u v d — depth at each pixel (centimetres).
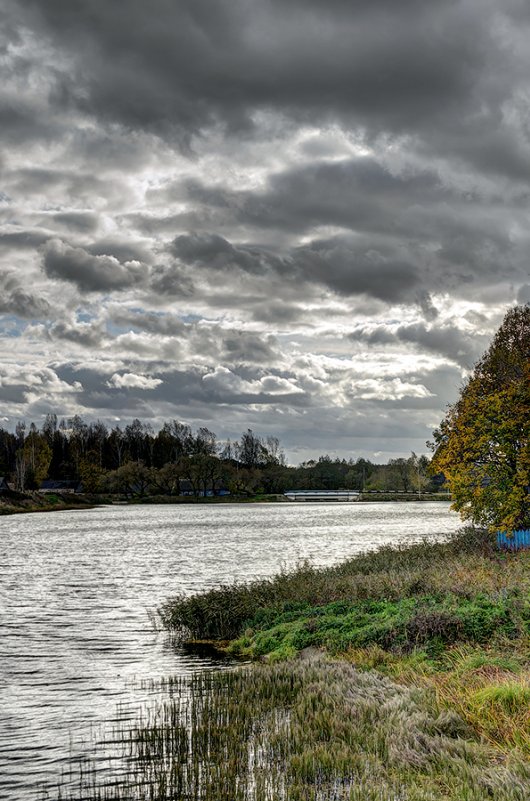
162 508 14938
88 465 16962
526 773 903
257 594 2342
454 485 3472
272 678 1468
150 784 1000
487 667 1361
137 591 3102
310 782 962
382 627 1705
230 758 1055
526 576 2073
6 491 13262
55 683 1599
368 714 1187
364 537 6506
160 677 1645
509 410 3366
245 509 14612
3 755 1146
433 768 974
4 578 3591
